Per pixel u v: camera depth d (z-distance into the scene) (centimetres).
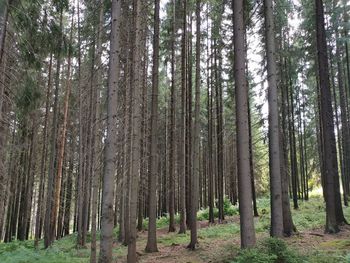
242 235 955
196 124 1521
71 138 2798
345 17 2138
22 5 1182
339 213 1490
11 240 2655
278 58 1850
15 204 2825
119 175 1980
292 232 1433
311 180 4597
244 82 1020
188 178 2327
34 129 2277
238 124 1003
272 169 1071
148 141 2575
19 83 1276
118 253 1485
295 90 2694
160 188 3475
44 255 1499
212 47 2081
